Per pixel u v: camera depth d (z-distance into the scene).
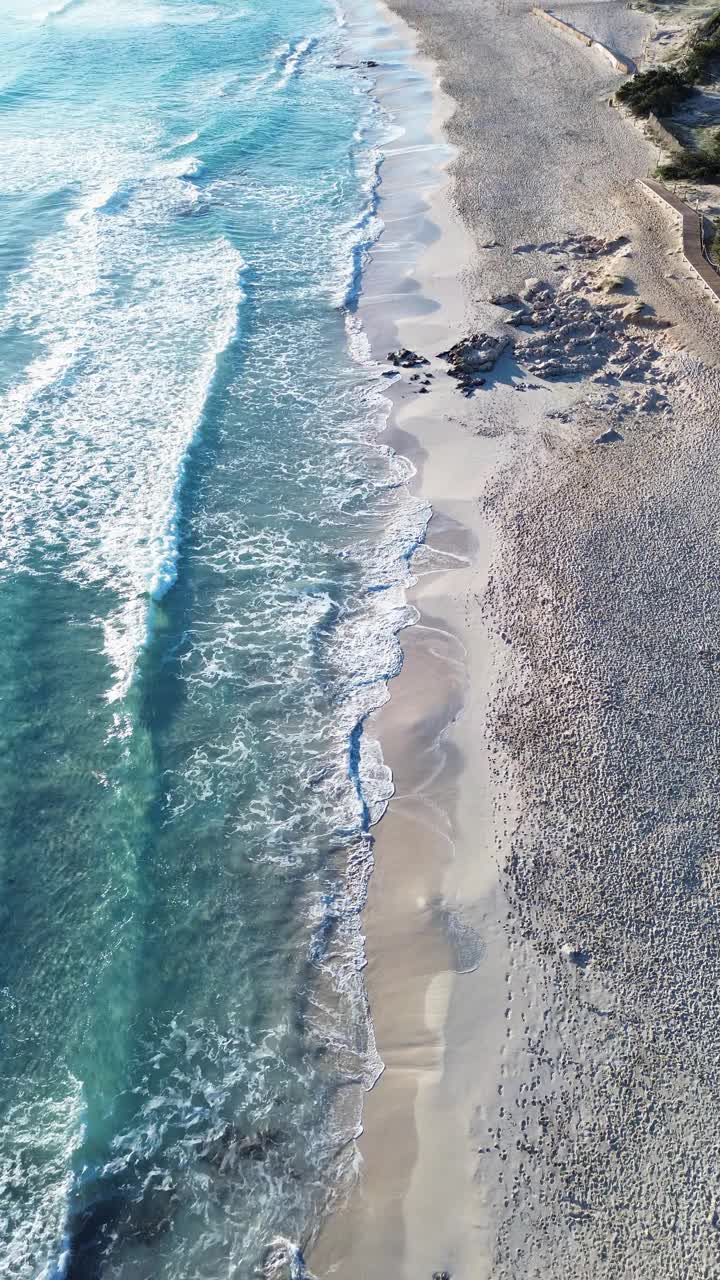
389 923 17.78
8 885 18.09
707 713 20.59
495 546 25.28
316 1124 15.23
